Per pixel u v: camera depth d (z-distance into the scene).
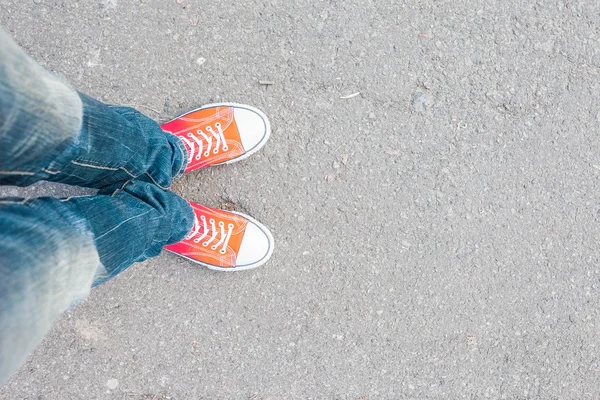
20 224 0.73
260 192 1.61
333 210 1.62
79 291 0.83
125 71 1.57
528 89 1.63
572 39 1.63
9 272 0.67
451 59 1.61
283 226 1.62
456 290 1.65
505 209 1.64
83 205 0.93
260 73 1.59
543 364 1.66
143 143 1.16
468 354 1.66
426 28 1.60
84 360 1.60
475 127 1.63
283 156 1.61
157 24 1.56
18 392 1.60
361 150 1.61
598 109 1.64
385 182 1.62
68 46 1.55
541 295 1.66
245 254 1.58
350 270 1.63
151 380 1.62
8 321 0.66
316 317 1.63
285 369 1.64
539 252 1.66
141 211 1.11
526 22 1.62
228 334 1.62
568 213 1.65
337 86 1.60
